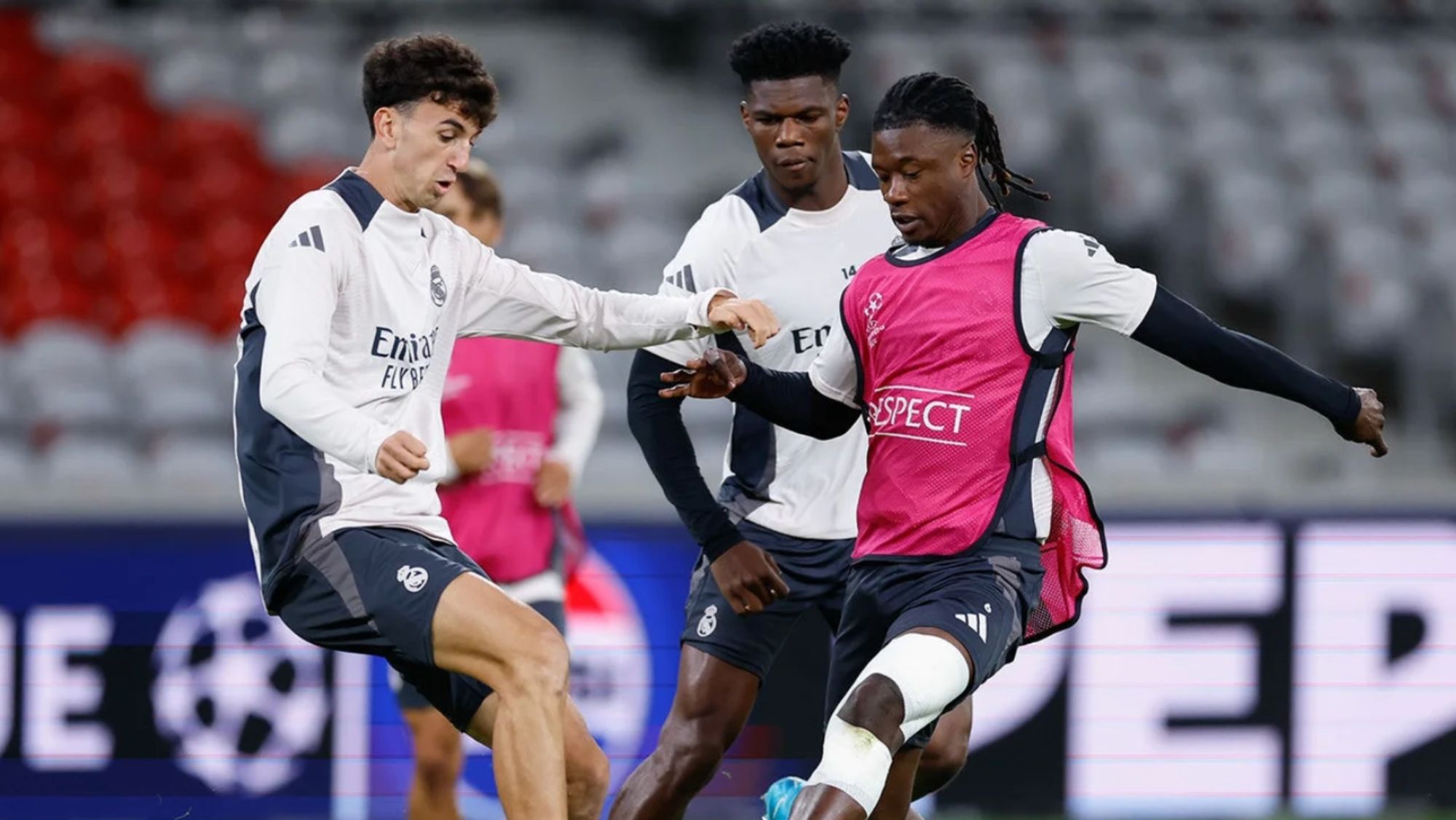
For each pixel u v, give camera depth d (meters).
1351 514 22.27
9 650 20.91
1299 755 22.20
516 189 39.50
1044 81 42.47
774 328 13.26
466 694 13.28
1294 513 22.23
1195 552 22.14
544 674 12.02
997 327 12.43
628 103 44.34
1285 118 42.41
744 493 15.58
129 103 42.59
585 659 21.72
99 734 21.02
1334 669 22.27
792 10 45.12
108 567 21.06
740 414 15.47
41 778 20.94
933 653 11.86
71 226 39.28
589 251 37.84
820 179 14.91
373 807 21.28
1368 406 12.42
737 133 43.88
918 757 13.63
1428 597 22.34
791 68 14.41
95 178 40.31
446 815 18.84
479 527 19.23
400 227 12.73
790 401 13.42
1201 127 41.75
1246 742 22.16
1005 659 12.53
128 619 21.08
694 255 15.19
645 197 39.56
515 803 11.90
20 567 20.94
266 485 12.70
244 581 21.27
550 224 38.69
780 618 15.33
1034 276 12.43
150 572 21.12
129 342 34.38
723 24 45.75
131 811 21.02
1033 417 12.58
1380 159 41.31
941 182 12.49
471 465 18.67
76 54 43.44
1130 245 39.19
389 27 45.62
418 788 18.81
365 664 21.34
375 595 12.38
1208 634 22.14
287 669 21.25
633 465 28.88
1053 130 40.97
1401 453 34.75
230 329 36.91
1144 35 44.97
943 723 14.94
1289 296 37.72
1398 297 36.50
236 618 21.22
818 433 13.61
